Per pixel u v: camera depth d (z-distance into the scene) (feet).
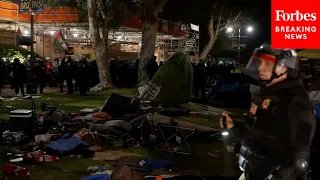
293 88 8.27
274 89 8.39
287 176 7.80
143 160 20.86
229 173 21.27
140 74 65.10
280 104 8.21
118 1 74.43
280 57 8.26
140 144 27.12
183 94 41.65
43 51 93.97
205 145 27.35
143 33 65.41
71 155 24.34
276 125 8.18
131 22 83.30
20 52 83.41
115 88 71.15
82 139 26.30
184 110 38.83
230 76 55.98
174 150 25.58
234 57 170.71
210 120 37.09
